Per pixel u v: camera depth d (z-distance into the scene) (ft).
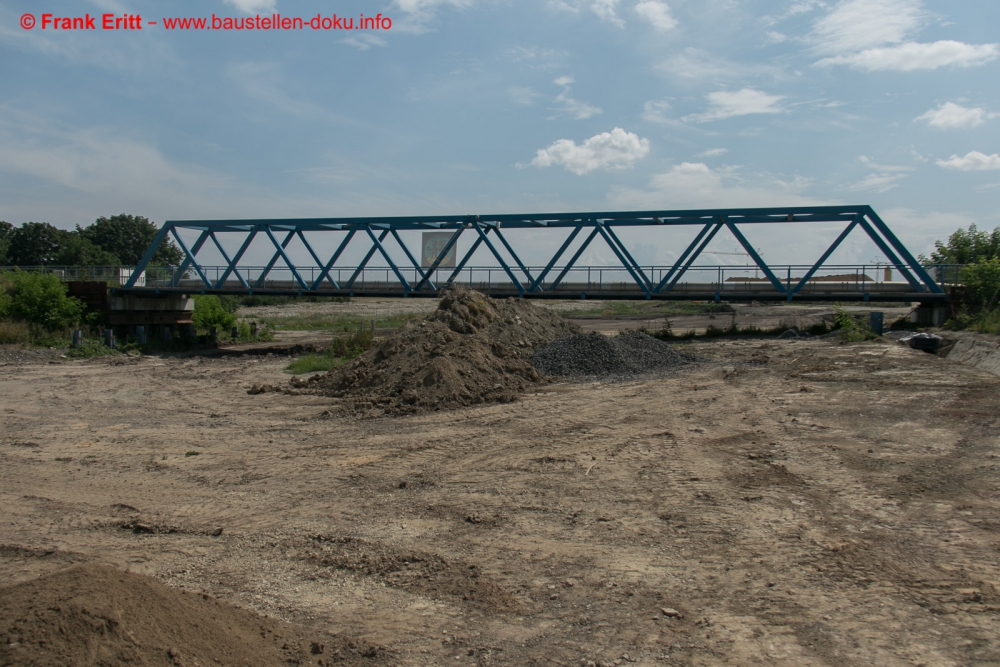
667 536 23.57
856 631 16.55
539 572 20.89
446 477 32.86
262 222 135.85
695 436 38.88
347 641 16.21
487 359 63.87
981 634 16.14
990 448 32.86
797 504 26.35
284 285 145.59
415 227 134.41
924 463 31.17
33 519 27.78
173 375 85.56
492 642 16.51
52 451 41.50
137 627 12.24
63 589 12.55
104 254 295.48
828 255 113.39
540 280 127.65
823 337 109.19
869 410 43.32
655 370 71.41
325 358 94.02
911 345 84.89
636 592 19.22
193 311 149.07
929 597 18.22
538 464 34.37
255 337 155.63
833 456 33.19
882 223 109.91
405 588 19.98
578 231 125.70
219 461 38.14
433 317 75.10
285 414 54.24
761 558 21.31
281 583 20.56
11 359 100.07
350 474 34.19
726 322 163.12
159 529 26.11
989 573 19.52
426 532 24.93
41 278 122.62
